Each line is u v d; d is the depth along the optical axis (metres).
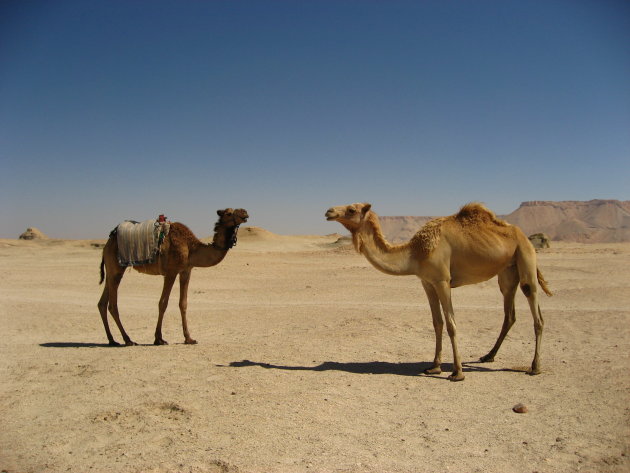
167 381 7.30
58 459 4.76
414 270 7.97
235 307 16.89
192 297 20.11
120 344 10.47
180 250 10.20
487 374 7.90
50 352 9.53
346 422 5.71
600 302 16.08
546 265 29.55
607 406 6.11
